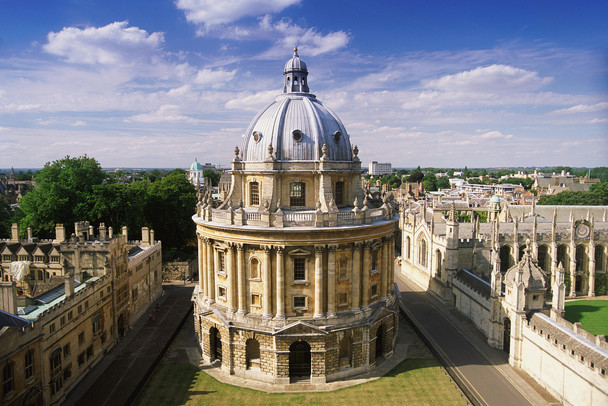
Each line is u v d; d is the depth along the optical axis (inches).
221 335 2447.1
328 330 2303.2
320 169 2455.7
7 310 1967.3
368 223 2432.3
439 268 3823.8
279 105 2659.9
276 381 2306.8
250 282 2391.7
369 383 2319.1
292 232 2261.3
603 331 2952.8
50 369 2028.8
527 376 2374.5
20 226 4153.5
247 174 2603.3
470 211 7421.3
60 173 4146.2
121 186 4269.2
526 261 2519.7
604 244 3895.2
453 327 3093.0
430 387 2271.2
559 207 5285.4
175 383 2315.5
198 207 2706.7
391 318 2625.5
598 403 1847.9
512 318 2511.1
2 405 1670.8
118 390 2235.5
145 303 3437.5
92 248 2704.2
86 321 2402.8
